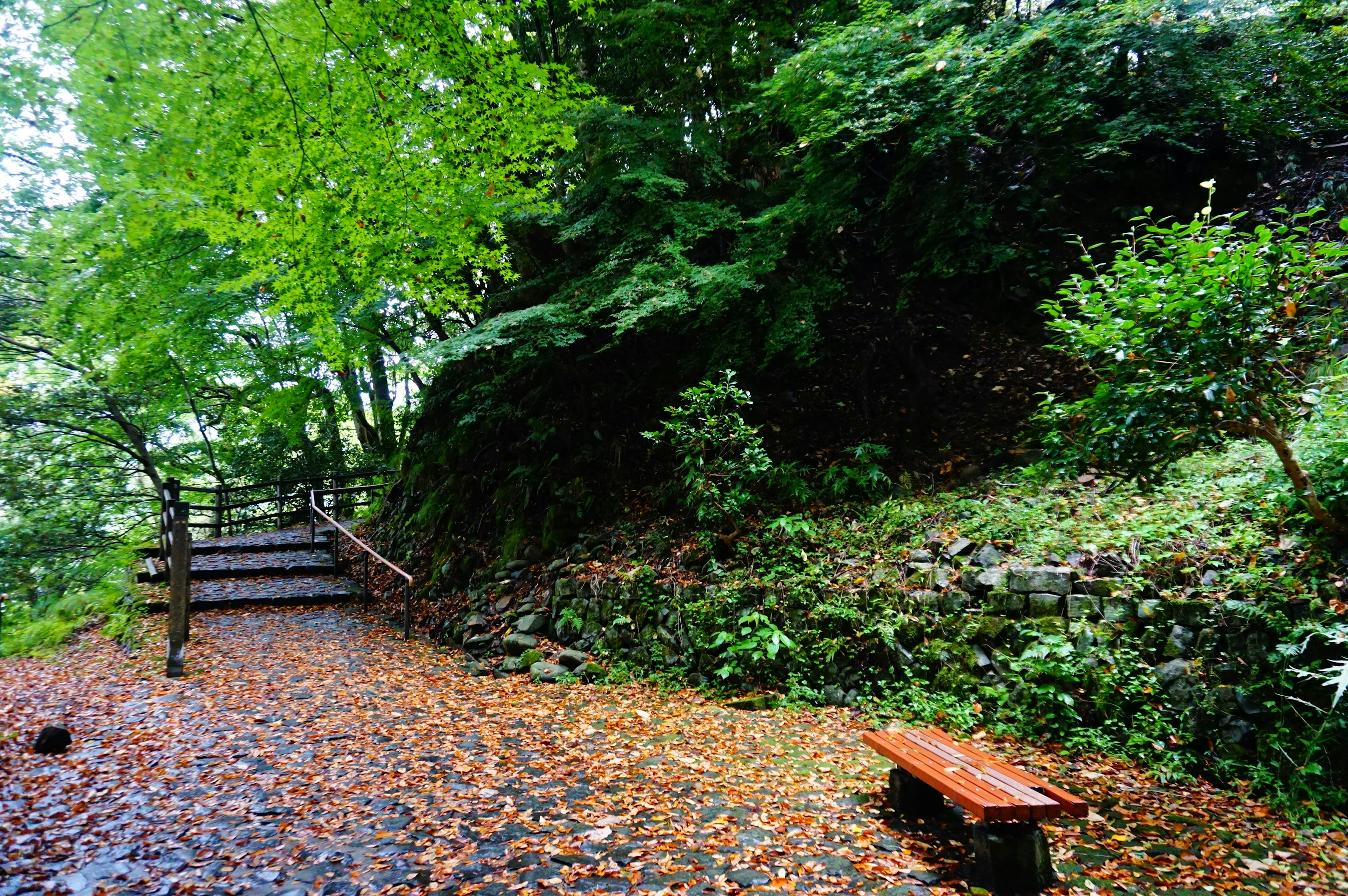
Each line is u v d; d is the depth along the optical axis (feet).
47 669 24.49
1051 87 20.66
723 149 31.89
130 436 50.70
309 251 20.48
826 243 26.66
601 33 32.71
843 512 24.64
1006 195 30.89
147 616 30.76
